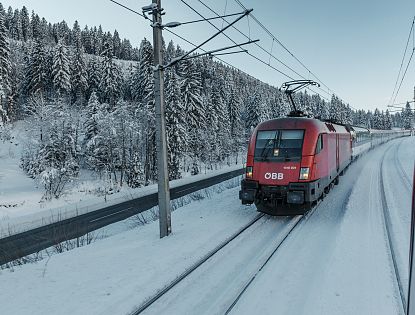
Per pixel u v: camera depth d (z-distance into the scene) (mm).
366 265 7059
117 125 41000
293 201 11133
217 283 6715
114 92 64500
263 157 12039
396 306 5484
